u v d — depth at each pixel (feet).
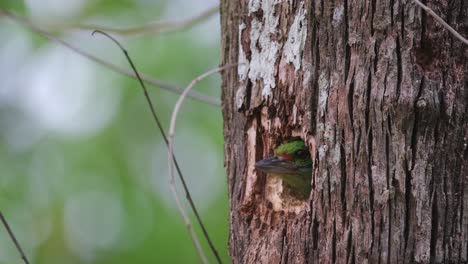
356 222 32.91
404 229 32.27
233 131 38.86
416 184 32.30
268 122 37.24
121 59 58.85
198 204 57.21
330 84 34.14
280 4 36.27
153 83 43.34
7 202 58.23
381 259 32.35
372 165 32.78
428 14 33.06
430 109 32.27
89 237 57.26
